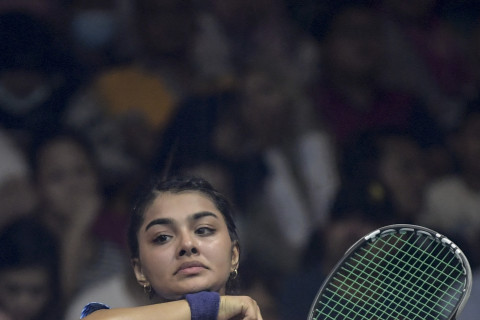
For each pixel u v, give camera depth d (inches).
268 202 757.3
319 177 778.2
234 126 772.6
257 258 737.0
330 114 815.7
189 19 826.2
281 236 752.3
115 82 795.4
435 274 619.2
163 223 354.0
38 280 656.4
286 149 783.7
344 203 738.2
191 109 774.5
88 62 805.2
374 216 737.0
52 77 780.0
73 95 783.7
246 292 697.6
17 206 713.0
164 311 340.5
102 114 780.0
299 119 799.7
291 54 840.3
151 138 773.3
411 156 777.6
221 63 828.6
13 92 762.8
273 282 716.0
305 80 827.4
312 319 386.3
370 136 781.3
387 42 858.1
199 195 358.9
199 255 350.6
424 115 842.8
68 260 683.4
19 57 770.8
